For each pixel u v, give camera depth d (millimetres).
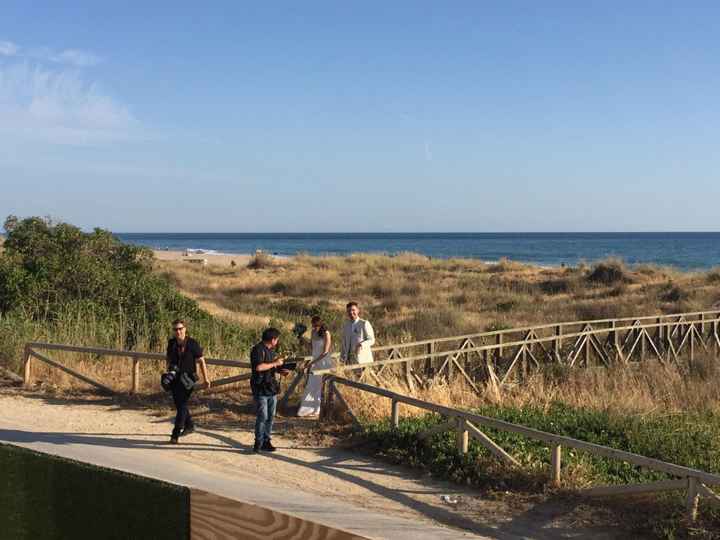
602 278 37656
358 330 11844
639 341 20281
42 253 19375
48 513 3562
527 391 13578
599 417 10602
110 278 18688
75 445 8930
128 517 3436
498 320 24812
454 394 12711
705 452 9211
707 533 6414
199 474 7805
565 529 6805
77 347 12570
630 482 8172
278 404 11352
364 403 10648
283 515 2314
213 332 17156
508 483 7945
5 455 4422
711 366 16938
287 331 19531
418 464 8609
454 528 6758
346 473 8328
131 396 12094
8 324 15305
